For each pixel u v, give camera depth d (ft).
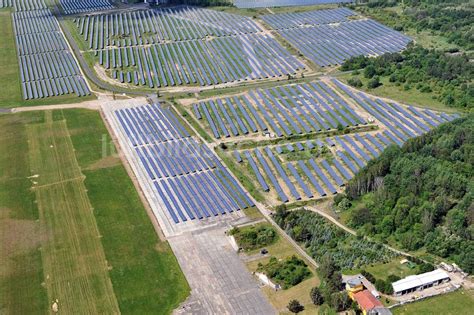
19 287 448.65
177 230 514.68
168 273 460.14
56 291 443.73
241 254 480.64
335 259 460.96
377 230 495.00
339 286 416.67
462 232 462.60
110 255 482.28
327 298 407.23
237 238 498.69
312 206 543.80
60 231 514.27
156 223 524.11
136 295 437.17
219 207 545.03
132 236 506.48
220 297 431.43
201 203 551.59
